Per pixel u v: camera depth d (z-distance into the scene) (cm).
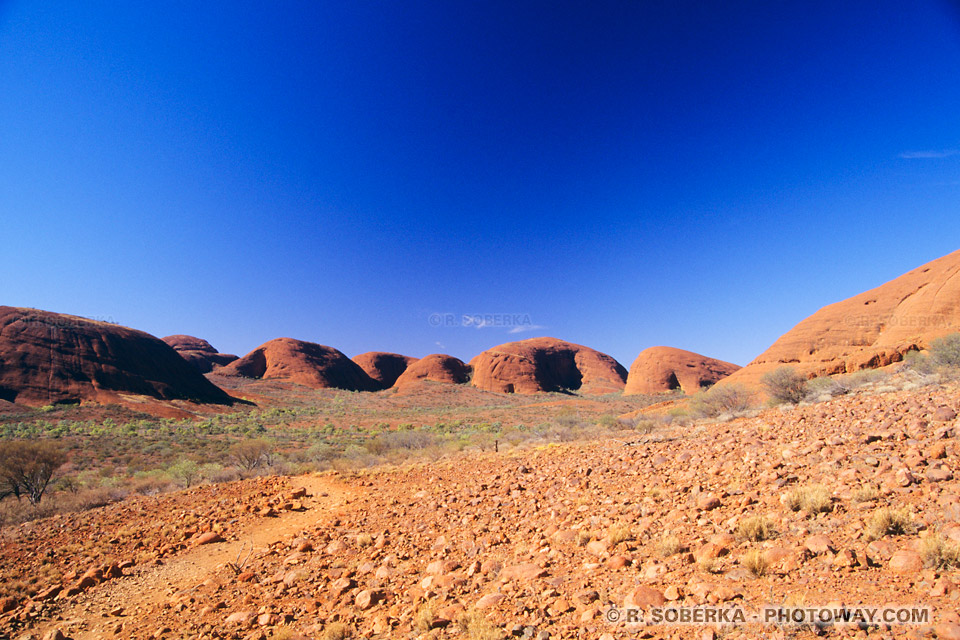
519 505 972
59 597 794
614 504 813
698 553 501
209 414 7556
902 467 633
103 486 2125
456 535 834
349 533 998
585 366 17588
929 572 370
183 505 1491
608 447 1566
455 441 3156
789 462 805
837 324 5388
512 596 505
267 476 2028
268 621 580
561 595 483
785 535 504
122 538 1152
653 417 2792
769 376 2186
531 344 17238
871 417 1019
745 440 1090
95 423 5394
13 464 1980
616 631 384
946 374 1566
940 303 4450
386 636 480
